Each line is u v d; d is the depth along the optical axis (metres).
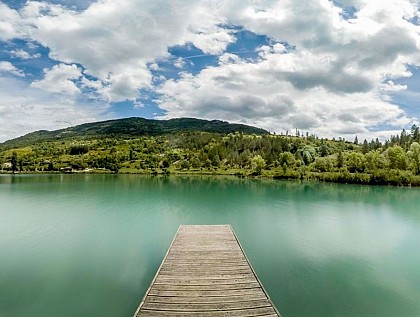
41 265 24.86
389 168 102.12
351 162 117.75
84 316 17.33
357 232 35.16
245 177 128.50
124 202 56.78
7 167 177.12
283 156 152.00
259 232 35.06
